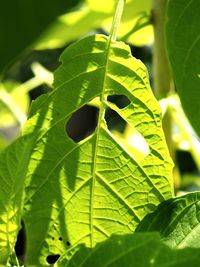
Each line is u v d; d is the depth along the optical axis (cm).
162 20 57
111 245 37
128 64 44
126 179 45
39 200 45
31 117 44
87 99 45
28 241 46
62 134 45
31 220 45
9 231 42
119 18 44
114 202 46
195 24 44
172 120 60
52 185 45
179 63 44
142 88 44
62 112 44
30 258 46
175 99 57
